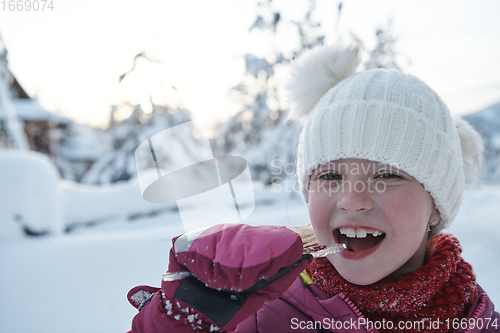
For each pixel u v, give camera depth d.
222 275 0.64
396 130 0.83
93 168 7.46
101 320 2.13
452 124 0.93
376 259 0.80
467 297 0.88
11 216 3.77
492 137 7.99
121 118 7.26
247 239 0.67
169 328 0.68
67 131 10.77
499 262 2.53
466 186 1.11
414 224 0.81
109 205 4.83
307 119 0.99
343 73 1.03
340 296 0.84
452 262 0.89
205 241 0.68
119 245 3.15
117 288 2.42
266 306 0.92
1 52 5.16
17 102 10.22
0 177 3.83
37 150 10.30
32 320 2.16
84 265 2.80
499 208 3.89
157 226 4.22
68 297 2.37
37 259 2.97
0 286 2.55
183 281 0.69
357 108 0.86
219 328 0.67
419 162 0.82
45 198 3.98
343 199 0.80
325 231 0.87
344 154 0.84
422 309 0.84
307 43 5.80
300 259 0.67
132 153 7.30
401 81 0.91
